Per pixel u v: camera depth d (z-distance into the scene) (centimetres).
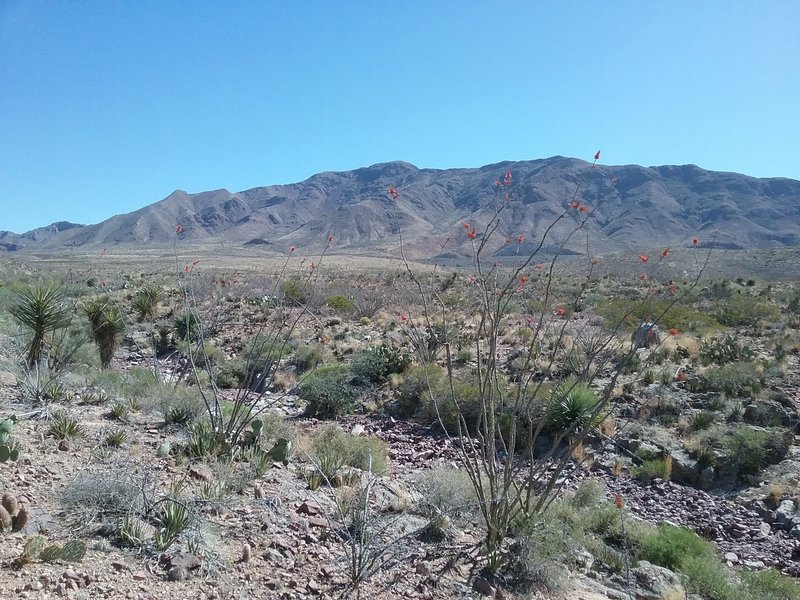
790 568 797
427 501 671
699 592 659
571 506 798
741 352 1620
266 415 1001
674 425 1232
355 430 1305
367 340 2138
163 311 2498
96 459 645
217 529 540
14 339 1125
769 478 1045
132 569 447
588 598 564
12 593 384
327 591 473
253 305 2622
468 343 1880
